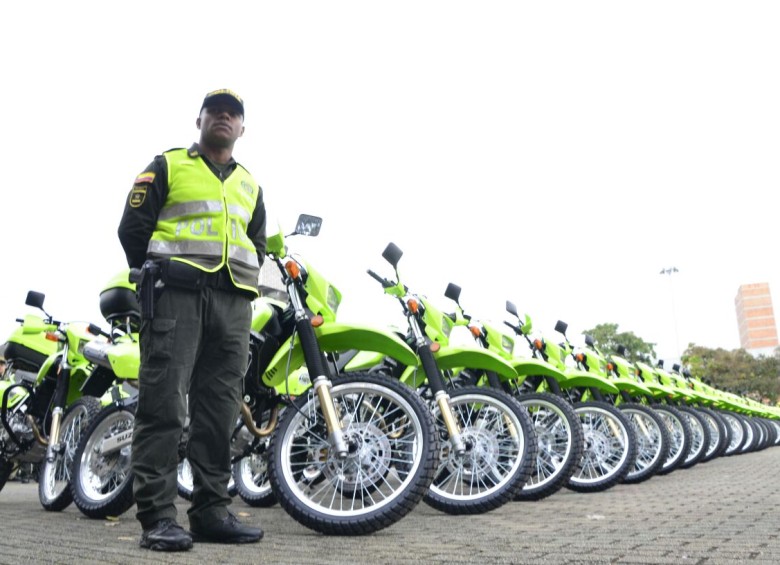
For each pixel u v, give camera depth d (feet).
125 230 8.93
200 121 9.69
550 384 17.70
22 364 16.58
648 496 14.98
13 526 11.04
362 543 8.57
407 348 10.79
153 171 9.12
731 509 11.84
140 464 8.52
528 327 18.94
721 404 37.55
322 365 10.14
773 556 7.20
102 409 12.94
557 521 10.73
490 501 12.17
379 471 9.79
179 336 8.73
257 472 15.42
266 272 12.62
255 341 10.66
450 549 7.98
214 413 9.06
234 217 9.39
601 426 17.83
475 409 13.52
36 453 15.28
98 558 7.50
